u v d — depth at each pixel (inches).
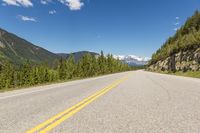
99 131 178.4
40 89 606.5
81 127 191.0
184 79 1101.1
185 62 2568.9
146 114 247.8
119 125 197.9
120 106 303.4
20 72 2309.3
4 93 500.1
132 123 205.3
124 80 1063.6
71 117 232.7
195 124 200.8
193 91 506.3
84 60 2733.8
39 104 323.6
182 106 301.1
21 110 273.9
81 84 820.6
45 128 187.6
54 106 304.8
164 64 3831.2
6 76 2212.1
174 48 3385.8
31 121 213.9
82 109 281.0
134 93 471.8
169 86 657.6
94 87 660.7
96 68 3164.4
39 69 2450.8
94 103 332.2
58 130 181.3
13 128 187.6
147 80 1032.8
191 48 2662.4
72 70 2610.7
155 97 400.8
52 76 2546.8
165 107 293.7
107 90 550.3
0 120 218.1
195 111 265.1
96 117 232.7
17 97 413.4
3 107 296.4
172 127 190.5
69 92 510.6
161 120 217.3
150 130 181.2
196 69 2059.5
